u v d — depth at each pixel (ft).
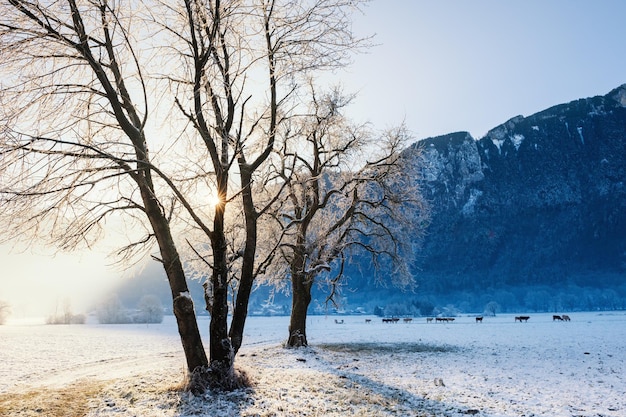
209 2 32.81
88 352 94.94
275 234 74.13
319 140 68.90
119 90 36.81
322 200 76.54
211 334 36.86
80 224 34.99
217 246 37.06
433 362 67.56
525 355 78.59
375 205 78.69
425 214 83.97
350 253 86.79
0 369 62.44
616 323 214.28
